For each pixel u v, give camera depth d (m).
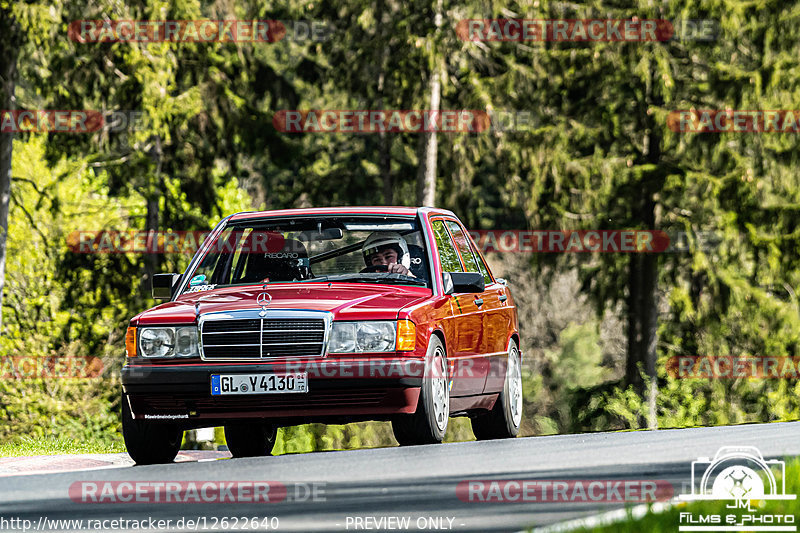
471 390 28.05
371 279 27.47
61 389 90.19
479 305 29.08
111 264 90.25
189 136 90.00
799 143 84.56
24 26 68.38
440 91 90.12
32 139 82.88
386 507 16.22
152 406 24.97
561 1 87.69
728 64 86.25
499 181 92.94
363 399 24.41
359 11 90.00
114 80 81.06
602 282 88.50
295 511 16.12
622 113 87.06
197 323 24.94
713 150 84.69
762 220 85.19
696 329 90.88
